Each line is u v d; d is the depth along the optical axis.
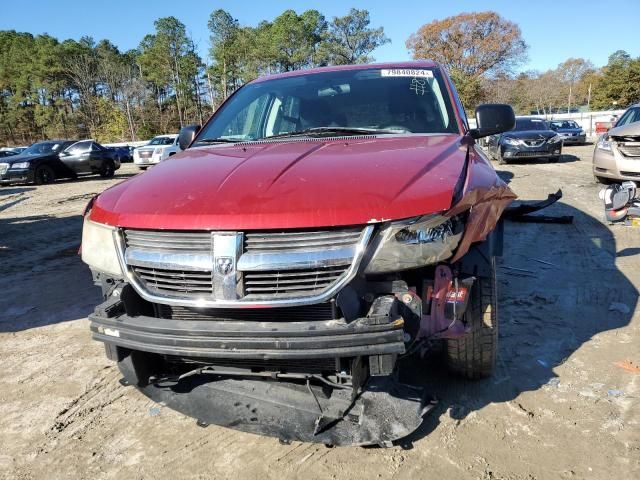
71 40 78.44
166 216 2.20
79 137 74.50
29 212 11.44
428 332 2.25
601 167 9.31
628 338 3.43
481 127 3.13
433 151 2.58
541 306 4.03
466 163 2.48
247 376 2.56
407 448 2.42
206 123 3.72
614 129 9.33
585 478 2.18
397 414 2.30
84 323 4.31
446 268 2.21
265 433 2.34
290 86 3.75
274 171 2.38
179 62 72.06
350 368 2.21
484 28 63.47
